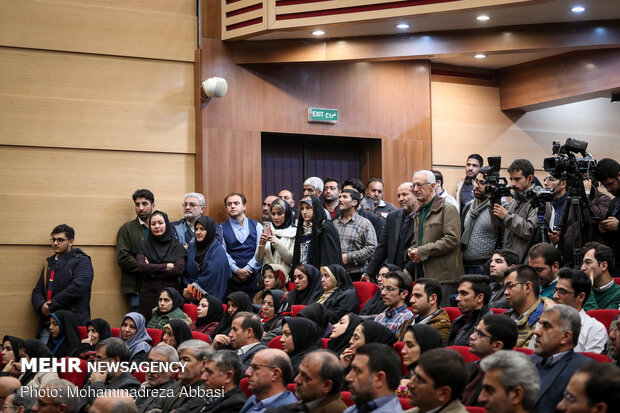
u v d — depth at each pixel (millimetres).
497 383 3107
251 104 8750
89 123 8211
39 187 7996
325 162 9383
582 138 10586
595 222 5621
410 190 6902
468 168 8742
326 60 8531
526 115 10242
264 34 8359
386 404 3607
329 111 9023
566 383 3686
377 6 7758
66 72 8203
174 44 8594
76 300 7527
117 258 8047
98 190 8180
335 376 3926
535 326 4625
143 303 7535
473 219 6750
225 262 7578
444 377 3305
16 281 7816
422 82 9484
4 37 8008
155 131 8445
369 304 6254
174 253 7641
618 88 8883
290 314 6355
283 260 7594
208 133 8555
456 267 6383
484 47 8250
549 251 5051
